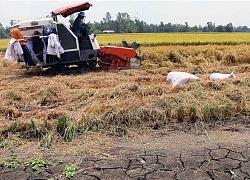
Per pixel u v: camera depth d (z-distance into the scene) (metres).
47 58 10.43
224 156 3.96
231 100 5.99
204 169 3.64
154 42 21.52
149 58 13.21
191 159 3.89
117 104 5.82
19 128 4.86
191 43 21.39
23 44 10.07
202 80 7.63
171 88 6.99
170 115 5.38
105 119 5.12
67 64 10.81
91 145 4.38
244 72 10.30
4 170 3.71
